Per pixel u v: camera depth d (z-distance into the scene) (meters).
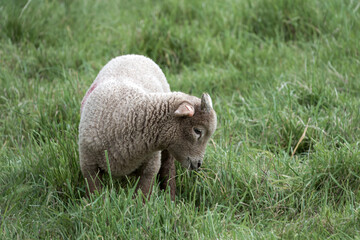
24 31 13.23
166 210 7.59
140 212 7.49
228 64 12.58
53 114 10.28
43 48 12.55
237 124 10.13
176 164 9.04
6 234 7.15
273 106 10.40
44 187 8.23
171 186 8.57
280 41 13.41
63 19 14.06
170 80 11.53
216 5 14.88
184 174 8.73
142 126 7.56
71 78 11.40
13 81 11.29
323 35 12.98
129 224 7.43
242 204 8.26
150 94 7.75
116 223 7.18
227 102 11.00
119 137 7.61
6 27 13.15
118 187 8.45
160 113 7.52
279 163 8.81
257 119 10.26
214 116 7.54
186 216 7.48
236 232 7.37
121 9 15.66
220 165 8.73
